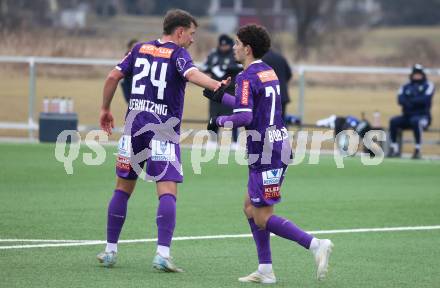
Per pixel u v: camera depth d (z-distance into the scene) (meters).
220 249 23.59
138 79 20.58
